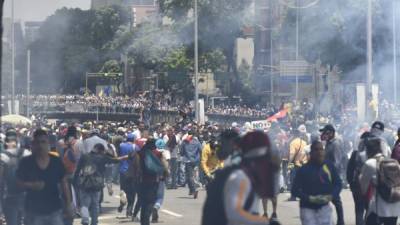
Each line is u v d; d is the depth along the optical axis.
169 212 42.25
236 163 14.93
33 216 22.81
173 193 54.38
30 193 22.80
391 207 25.91
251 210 14.54
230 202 14.44
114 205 46.28
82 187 32.38
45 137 22.83
